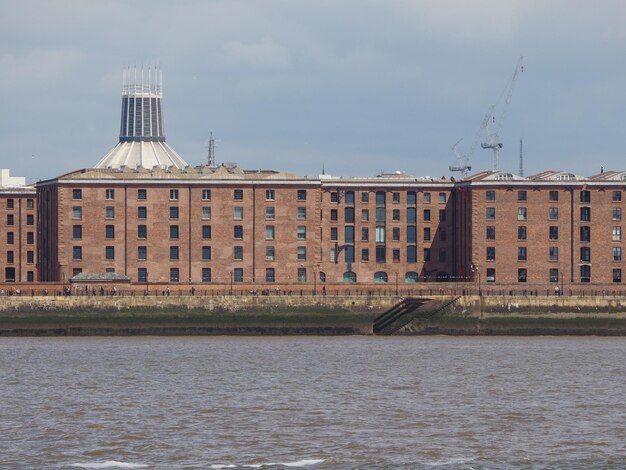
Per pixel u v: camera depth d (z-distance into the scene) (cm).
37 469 19900
